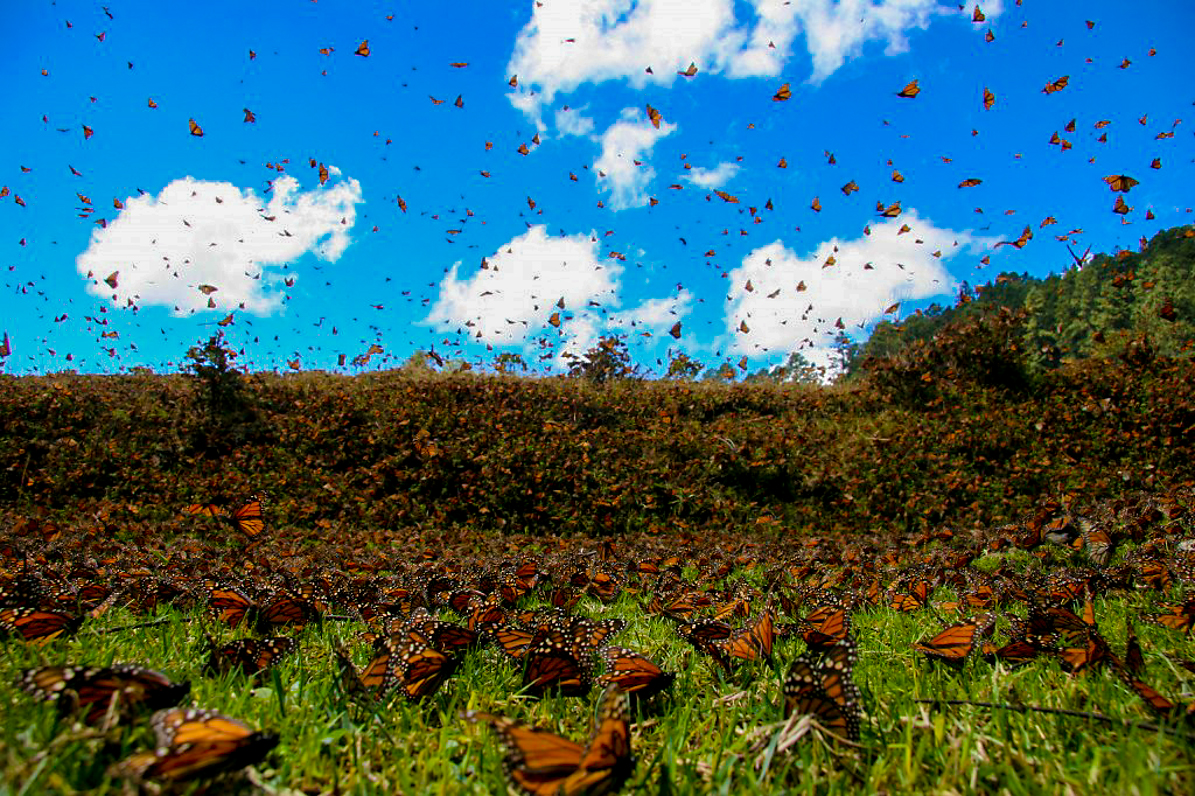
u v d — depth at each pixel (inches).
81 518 392.2
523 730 42.9
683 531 427.2
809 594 139.4
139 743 46.9
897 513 435.8
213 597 108.0
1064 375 537.6
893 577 188.1
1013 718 62.6
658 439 520.7
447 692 74.1
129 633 102.5
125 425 493.7
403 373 629.3
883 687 76.1
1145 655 86.3
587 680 73.9
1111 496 400.8
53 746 42.5
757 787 48.4
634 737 62.5
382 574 211.8
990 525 397.1
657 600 136.9
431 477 462.3
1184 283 1697.8
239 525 210.7
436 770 54.2
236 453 483.2
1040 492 428.8
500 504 453.7
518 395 572.7
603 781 44.5
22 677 47.6
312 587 137.6
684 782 49.9
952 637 81.5
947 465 461.1
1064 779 49.5
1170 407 462.6
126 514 412.5
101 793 40.0
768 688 73.2
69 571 172.1
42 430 479.2
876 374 586.9
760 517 441.4
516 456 483.8
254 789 45.1
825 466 481.7
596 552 281.1
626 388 620.1
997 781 51.8
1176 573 136.2
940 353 563.2
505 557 259.8
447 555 288.4
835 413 582.6
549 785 42.4
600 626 77.5
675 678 74.1
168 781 39.7
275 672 67.9
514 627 83.7
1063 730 60.1
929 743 57.1
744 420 573.0
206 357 499.8
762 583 183.0
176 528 369.7
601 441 518.0
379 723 62.6
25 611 87.8
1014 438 474.6
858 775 52.4
